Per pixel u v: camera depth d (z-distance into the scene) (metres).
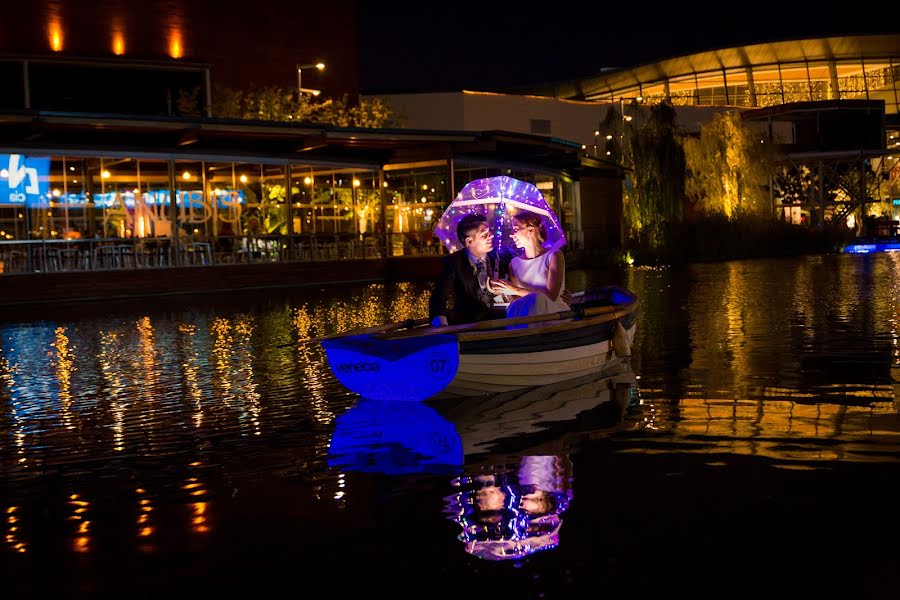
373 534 5.37
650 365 10.89
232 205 27.05
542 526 5.40
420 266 29.17
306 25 38.28
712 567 4.77
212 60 35.94
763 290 21.27
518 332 9.18
